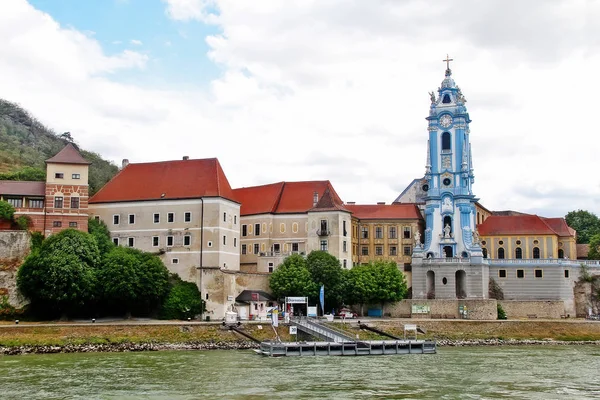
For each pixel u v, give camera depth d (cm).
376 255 15150
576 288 13875
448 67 15000
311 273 12419
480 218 17325
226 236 12800
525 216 15925
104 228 12962
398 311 12975
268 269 13700
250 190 15275
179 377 6969
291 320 10769
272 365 7956
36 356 8506
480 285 13638
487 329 11344
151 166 13700
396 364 8162
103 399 5831
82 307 10938
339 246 13625
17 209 11606
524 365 8119
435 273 13800
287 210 14338
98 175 19638
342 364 8125
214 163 13338
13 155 19212
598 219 19950
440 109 14725
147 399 5841
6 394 6000
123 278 10962
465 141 14688
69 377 6881
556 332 11412
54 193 11844
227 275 12062
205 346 9575
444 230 14275
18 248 11181
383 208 15525
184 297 11894
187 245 12600
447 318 12719
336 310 12756
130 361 8094
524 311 13088
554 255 15375
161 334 9694
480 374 7362
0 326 9162
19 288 10856
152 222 12912
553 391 6356
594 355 9206
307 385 6575
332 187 14650
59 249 10669
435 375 7269
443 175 14500
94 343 9181
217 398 5897
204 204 12644
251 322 10562
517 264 13988
